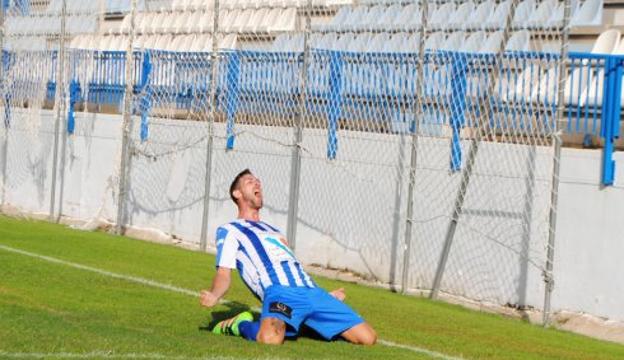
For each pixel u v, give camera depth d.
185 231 51.88
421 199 40.81
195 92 51.31
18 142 63.94
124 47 70.12
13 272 35.16
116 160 55.50
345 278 43.28
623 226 34.03
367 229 42.94
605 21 49.56
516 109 37.31
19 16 64.81
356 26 53.03
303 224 45.88
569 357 27.83
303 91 45.62
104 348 22.89
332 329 25.64
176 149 52.50
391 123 41.94
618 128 34.66
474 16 49.47
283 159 46.81
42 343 22.98
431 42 49.41
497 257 37.84
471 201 38.88
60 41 59.84
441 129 40.12
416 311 34.44
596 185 34.94
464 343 28.31
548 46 41.22
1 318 25.97
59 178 60.69
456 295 39.28
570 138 39.34
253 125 48.41
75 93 59.72
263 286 25.03
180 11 70.25
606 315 34.44
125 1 74.12
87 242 47.34
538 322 35.69
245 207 25.91
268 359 22.80
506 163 37.62
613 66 34.84
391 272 41.84
